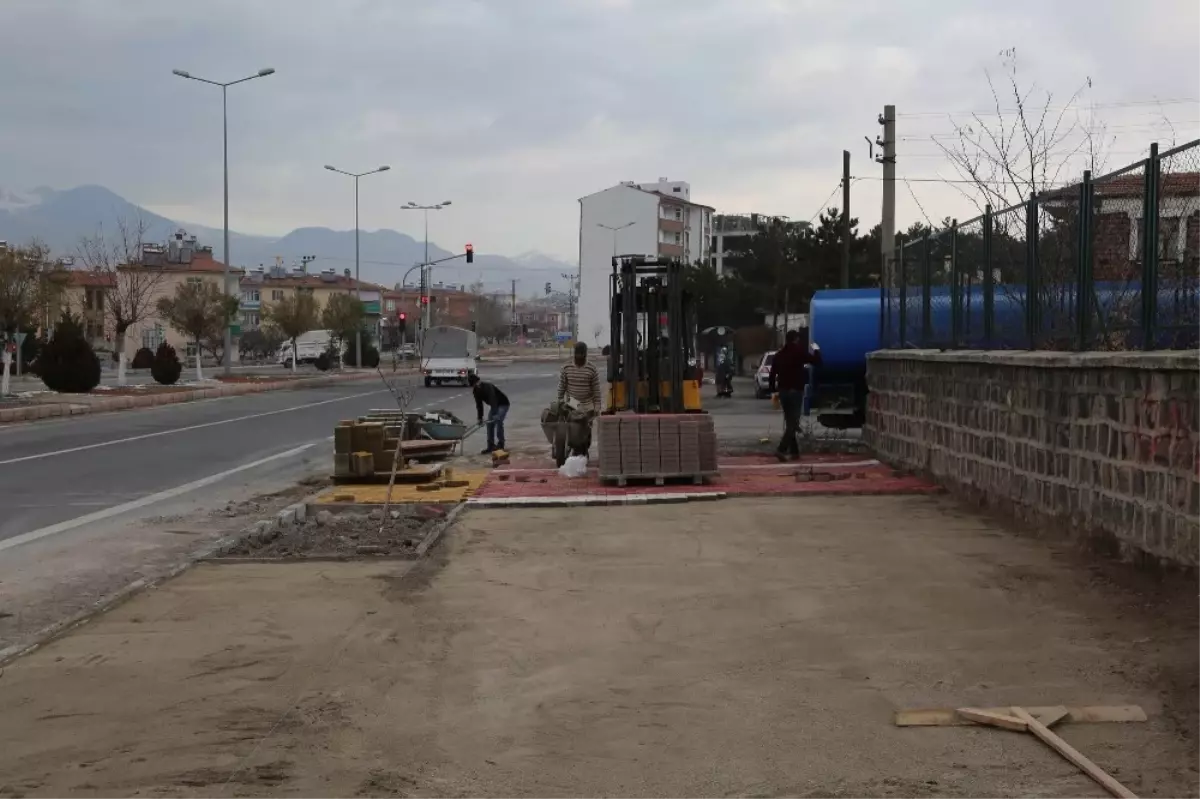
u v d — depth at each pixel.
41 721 5.00
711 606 7.04
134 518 11.35
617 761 4.51
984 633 6.21
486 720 5.00
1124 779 4.19
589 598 7.32
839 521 10.26
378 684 5.54
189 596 7.48
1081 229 8.83
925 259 13.85
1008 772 4.32
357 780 4.32
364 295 133.25
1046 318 9.64
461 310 159.88
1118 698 5.07
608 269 103.19
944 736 4.71
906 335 14.93
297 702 5.26
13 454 17.64
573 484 13.30
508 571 8.23
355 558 8.74
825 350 18.89
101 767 4.46
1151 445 7.34
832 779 4.29
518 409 30.50
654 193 104.25
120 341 38.34
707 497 11.81
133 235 69.38
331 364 61.84
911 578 7.65
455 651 6.11
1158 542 7.23
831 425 19.39
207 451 18.41
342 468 13.61
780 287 51.84
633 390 14.31
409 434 17.38
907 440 14.05
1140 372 7.51
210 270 91.00
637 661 5.88
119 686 5.51
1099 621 6.35
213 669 5.80
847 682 5.44
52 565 8.94
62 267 39.69
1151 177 7.59
